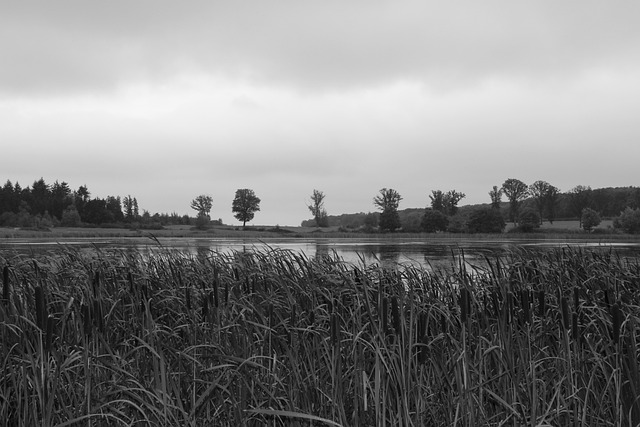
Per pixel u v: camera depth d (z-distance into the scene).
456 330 5.47
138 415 4.78
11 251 9.66
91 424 4.39
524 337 5.61
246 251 9.51
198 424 4.84
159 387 4.57
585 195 166.62
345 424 4.24
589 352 5.79
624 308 6.21
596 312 6.50
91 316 4.72
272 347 5.42
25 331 4.85
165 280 8.18
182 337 6.04
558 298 6.73
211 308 5.81
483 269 8.38
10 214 166.00
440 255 33.78
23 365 4.46
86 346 4.23
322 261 9.06
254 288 6.83
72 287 6.91
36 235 103.94
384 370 4.45
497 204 154.75
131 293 6.25
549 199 155.12
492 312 6.37
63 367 4.29
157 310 6.72
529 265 8.91
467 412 4.45
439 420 5.04
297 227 189.00
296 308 5.89
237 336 5.71
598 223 124.62
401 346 4.19
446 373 4.73
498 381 5.16
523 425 4.55
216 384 4.42
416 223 139.00
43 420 3.90
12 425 5.02
